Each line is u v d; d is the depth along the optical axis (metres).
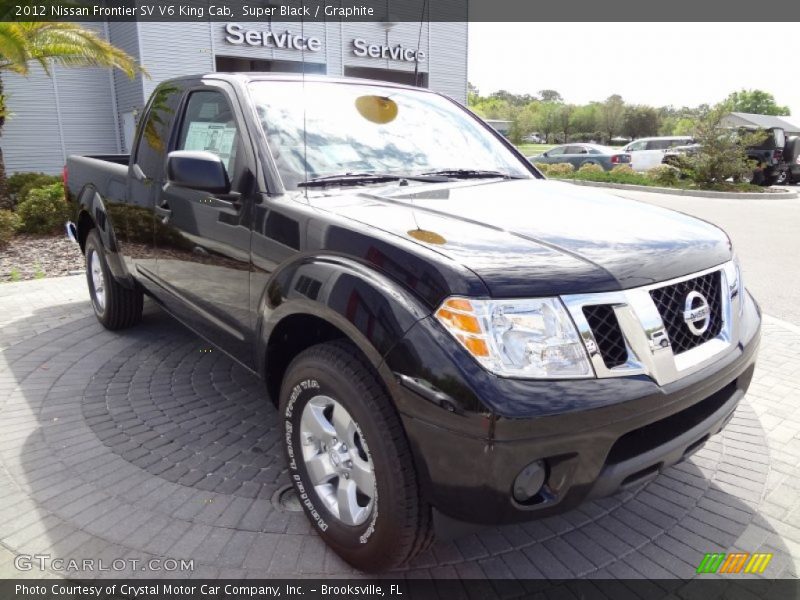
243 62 18.88
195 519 2.68
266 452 3.25
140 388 4.01
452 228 2.33
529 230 2.36
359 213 2.48
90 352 4.62
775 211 13.91
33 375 4.20
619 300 2.04
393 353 1.99
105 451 3.23
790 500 2.86
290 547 2.52
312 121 3.21
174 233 3.48
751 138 18.86
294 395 2.48
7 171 15.72
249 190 2.86
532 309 1.94
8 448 3.26
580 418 1.88
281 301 2.48
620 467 2.04
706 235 2.60
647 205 3.04
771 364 4.47
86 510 2.74
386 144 3.35
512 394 1.84
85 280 6.82
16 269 7.81
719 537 2.61
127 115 16.34
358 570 2.39
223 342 3.22
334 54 18.48
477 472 1.88
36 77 15.75
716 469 3.12
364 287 2.13
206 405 3.78
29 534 2.58
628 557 2.50
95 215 4.62
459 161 3.52
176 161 2.84
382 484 2.09
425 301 2.00
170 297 3.72
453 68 21.55
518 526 2.70
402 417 2.00
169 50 15.71
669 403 2.06
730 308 2.47
